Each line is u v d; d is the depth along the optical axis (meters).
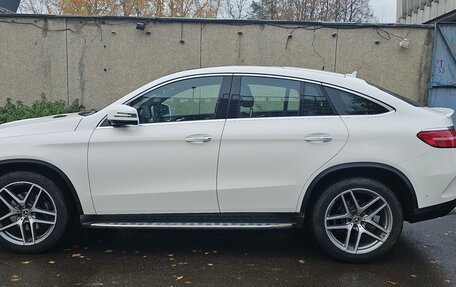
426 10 12.83
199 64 9.47
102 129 4.02
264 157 3.92
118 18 9.31
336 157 3.89
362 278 3.76
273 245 4.57
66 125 4.07
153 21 9.34
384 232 4.02
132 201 4.02
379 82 9.49
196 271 3.89
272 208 4.00
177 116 4.07
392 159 3.87
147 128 3.99
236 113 4.04
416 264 4.07
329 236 4.02
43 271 3.84
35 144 4.00
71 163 3.98
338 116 3.98
